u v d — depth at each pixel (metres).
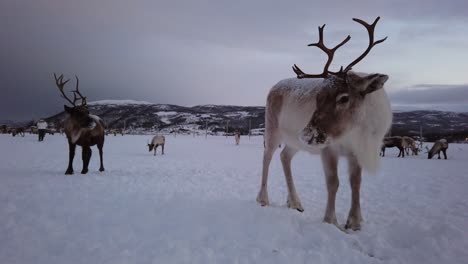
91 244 3.67
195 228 4.22
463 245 3.66
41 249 3.53
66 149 20.36
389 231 4.26
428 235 3.92
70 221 4.53
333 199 4.58
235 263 3.22
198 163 14.37
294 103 5.04
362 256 3.44
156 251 3.48
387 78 4.06
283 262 3.25
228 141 43.47
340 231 4.11
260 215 4.77
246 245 3.68
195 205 5.50
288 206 5.77
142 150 22.94
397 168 13.93
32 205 5.42
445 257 3.39
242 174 10.79
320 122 4.09
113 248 3.56
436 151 20.58
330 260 3.34
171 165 13.20
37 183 7.72
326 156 4.55
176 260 3.26
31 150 18.95
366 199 6.82
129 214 4.91
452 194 7.51
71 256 3.35
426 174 11.62
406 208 5.93
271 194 7.20
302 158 18.20
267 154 6.01
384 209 5.82
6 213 4.90
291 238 3.91
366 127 4.34
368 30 4.32
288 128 5.23
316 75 4.38
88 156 10.07
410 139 23.88
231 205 5.52
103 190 6.99
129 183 8.12
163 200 5.95
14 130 40.62
